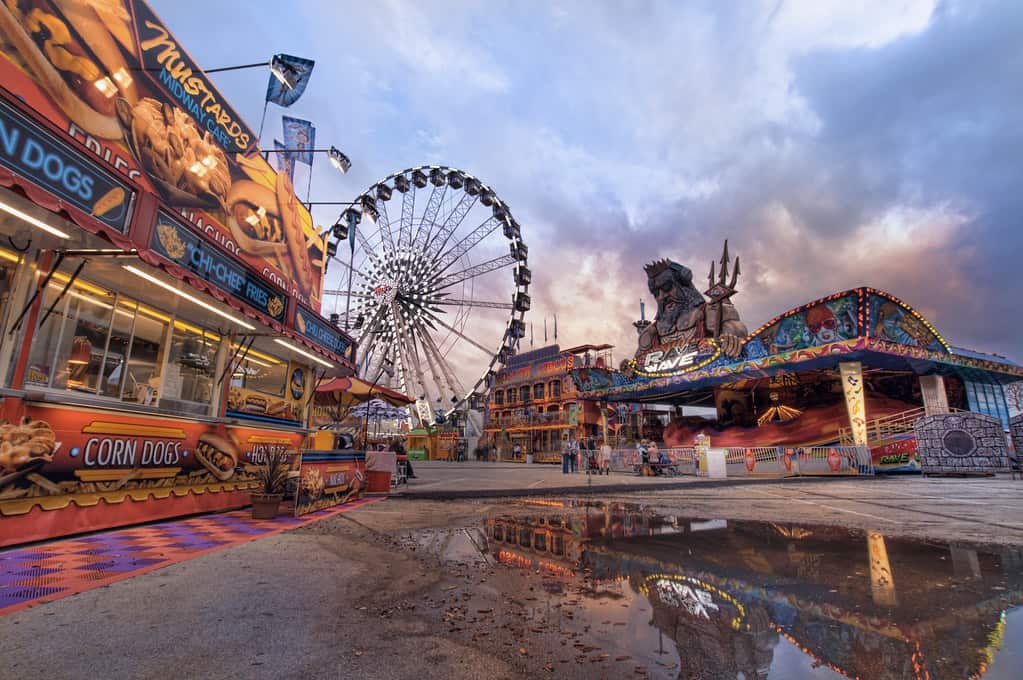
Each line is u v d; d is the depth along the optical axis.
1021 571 4.69
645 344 36.88
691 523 7.78
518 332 43.59
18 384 5.21
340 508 9.08
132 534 6.02
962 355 24.12
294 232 11.28
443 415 49.25
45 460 5.41
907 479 18.86
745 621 3.33
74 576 4.08
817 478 18.69
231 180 9.16
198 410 8.08
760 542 6.15
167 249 6.12
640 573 4.61
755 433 30.84
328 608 3.48
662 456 22.83
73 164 4.84
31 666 2.44
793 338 23.53
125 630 2.95
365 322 45.44
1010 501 10.90
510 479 17.98
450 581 4.28
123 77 6.86
